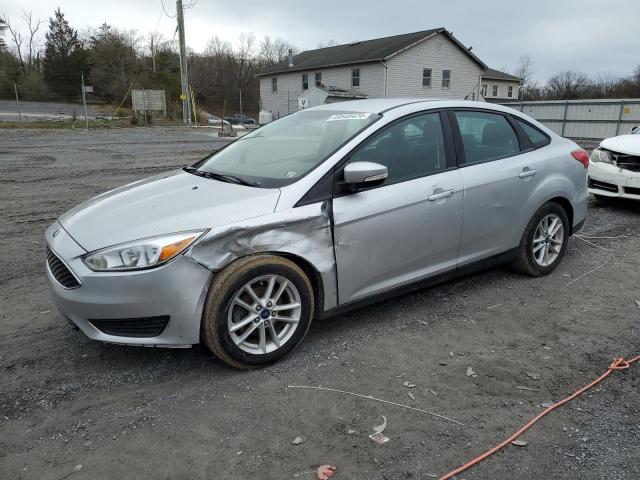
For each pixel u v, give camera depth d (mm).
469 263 4160
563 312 4031
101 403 2848
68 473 2332
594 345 3516
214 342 2984
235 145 4383
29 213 7465
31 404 2838
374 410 2785
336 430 2621
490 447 2504
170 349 3441
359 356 3350
